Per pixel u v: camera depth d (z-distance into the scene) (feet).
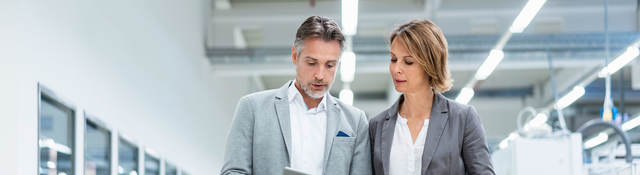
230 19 33.30
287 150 6.95
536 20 31.09
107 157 17.28
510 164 13.46
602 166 12.35
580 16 30.53
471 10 31.12
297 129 7.16
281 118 7.07
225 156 7.00
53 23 13.76
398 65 6.86
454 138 7.06
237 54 31.55
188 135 27.78
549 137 13.35
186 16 27.84
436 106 7.20
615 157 13.85
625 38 28.71
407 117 7.33
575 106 45.65
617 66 22.44
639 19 29.78
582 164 12.87
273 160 6.91
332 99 7.36
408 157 7.16
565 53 29.66
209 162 33.37
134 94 19.71
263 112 7.08
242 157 6.91
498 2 31.24
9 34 12.42
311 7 32.53
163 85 23.43
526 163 12.97
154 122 22.04
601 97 41.96
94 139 16.93
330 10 32.48
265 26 32.89
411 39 6.75
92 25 16.07
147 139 21.12
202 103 30.99
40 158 13.42
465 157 7.11
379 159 7.26
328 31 6.77
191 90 28.48
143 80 20.72
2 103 12.23
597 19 30.35
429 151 7.04
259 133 7.00
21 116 12.26
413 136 7.23
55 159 14.37
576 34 29.09
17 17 12.49
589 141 31.30
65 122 14.79
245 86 45.52
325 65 6.79
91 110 15.93
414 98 7.15
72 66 14.73
